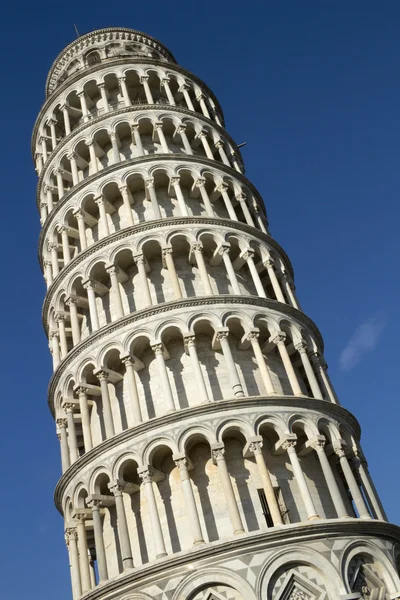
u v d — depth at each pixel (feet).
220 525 103.96
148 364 124.67
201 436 108.06
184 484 102.12
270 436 114.42
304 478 106.11
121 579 96.07
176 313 122.01
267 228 166.30
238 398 109.60
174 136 164.35
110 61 175.42
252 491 107.24
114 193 150.71
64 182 168.25
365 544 101.09
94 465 111.14
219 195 155.02
